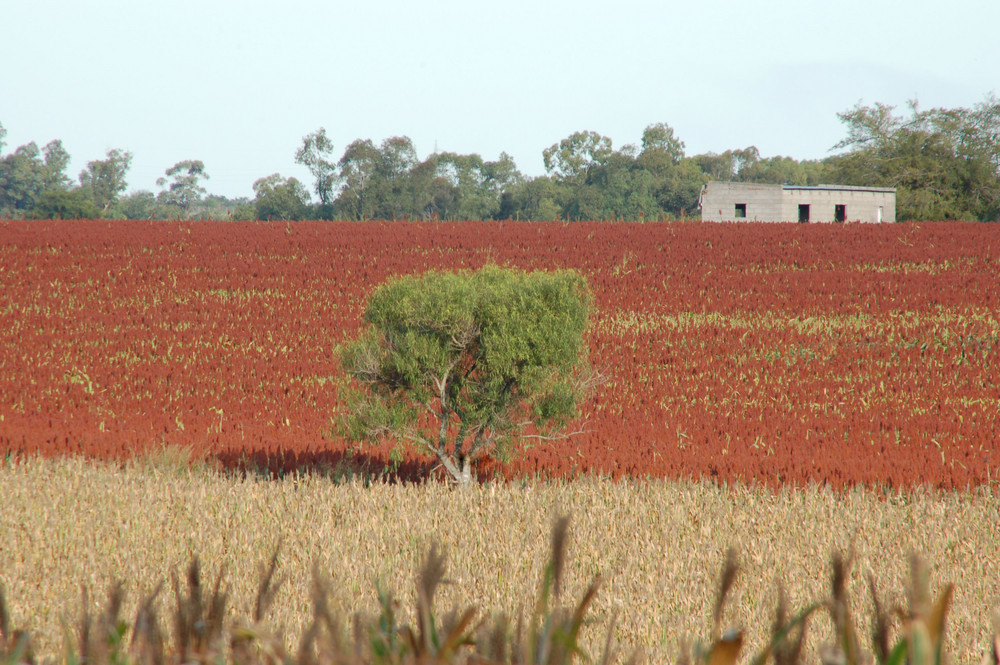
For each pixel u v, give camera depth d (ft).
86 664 21.68
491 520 130.31
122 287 483.51
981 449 224.33
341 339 384.27
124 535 118.52
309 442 222.28
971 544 122.93
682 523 132.98
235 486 154.20
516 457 193.16
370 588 93.71
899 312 424.05
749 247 571.69
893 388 306.14
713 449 221.87
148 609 22.29
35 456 184.96
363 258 552.41
